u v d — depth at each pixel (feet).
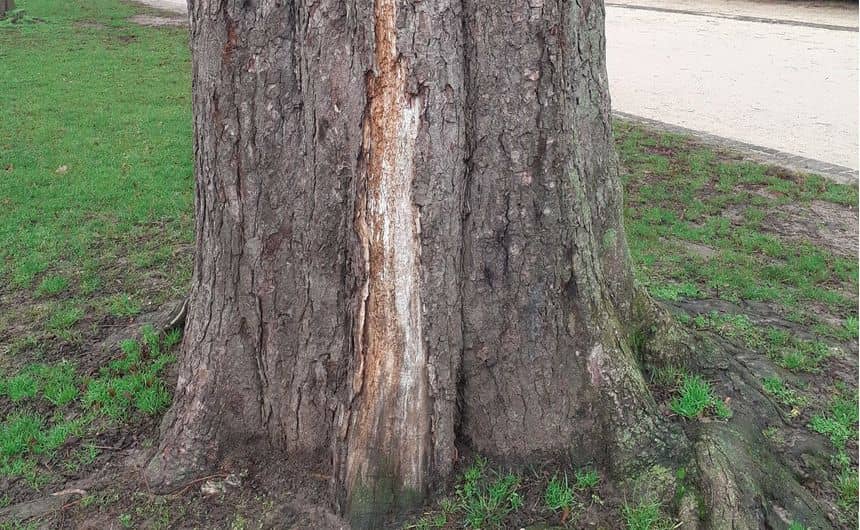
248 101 9.00
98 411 12.30
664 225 21.61
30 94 35.99
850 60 48.78
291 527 9.51
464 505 9.44
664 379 11.67
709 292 17.22
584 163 10.37
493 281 9.21
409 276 8.67
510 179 8.83
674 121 34.30
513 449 9.84
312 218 9.13
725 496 9.21
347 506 9.37
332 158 8.79
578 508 9.38
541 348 9.51
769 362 13.48
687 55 51.39
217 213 9.66
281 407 10.12
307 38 8.52
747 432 10.66
